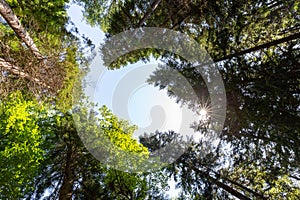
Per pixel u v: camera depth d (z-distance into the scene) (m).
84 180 9.05
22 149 6.55
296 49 5.08
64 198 8.49
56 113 8.74
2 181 6.51
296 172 5.56
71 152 9.00
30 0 6.70
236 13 5.52
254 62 5.54
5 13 4.56
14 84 6.34
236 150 6.23
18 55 5.65
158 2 7.05
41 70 6.13
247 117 5.36
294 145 4.82
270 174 5.92
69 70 6.70
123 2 7.66
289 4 5.20
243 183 6.77
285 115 4.85
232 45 5.68
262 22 5.48
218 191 6.63
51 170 9.75
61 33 7.32
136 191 7.77
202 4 6.02
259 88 5.03
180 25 6.71
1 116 6.51
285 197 6.16
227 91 5.59
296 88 4.93
